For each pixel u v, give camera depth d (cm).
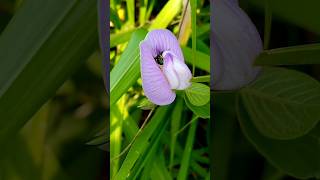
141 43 16
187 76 16
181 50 17
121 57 17
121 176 17
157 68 17
